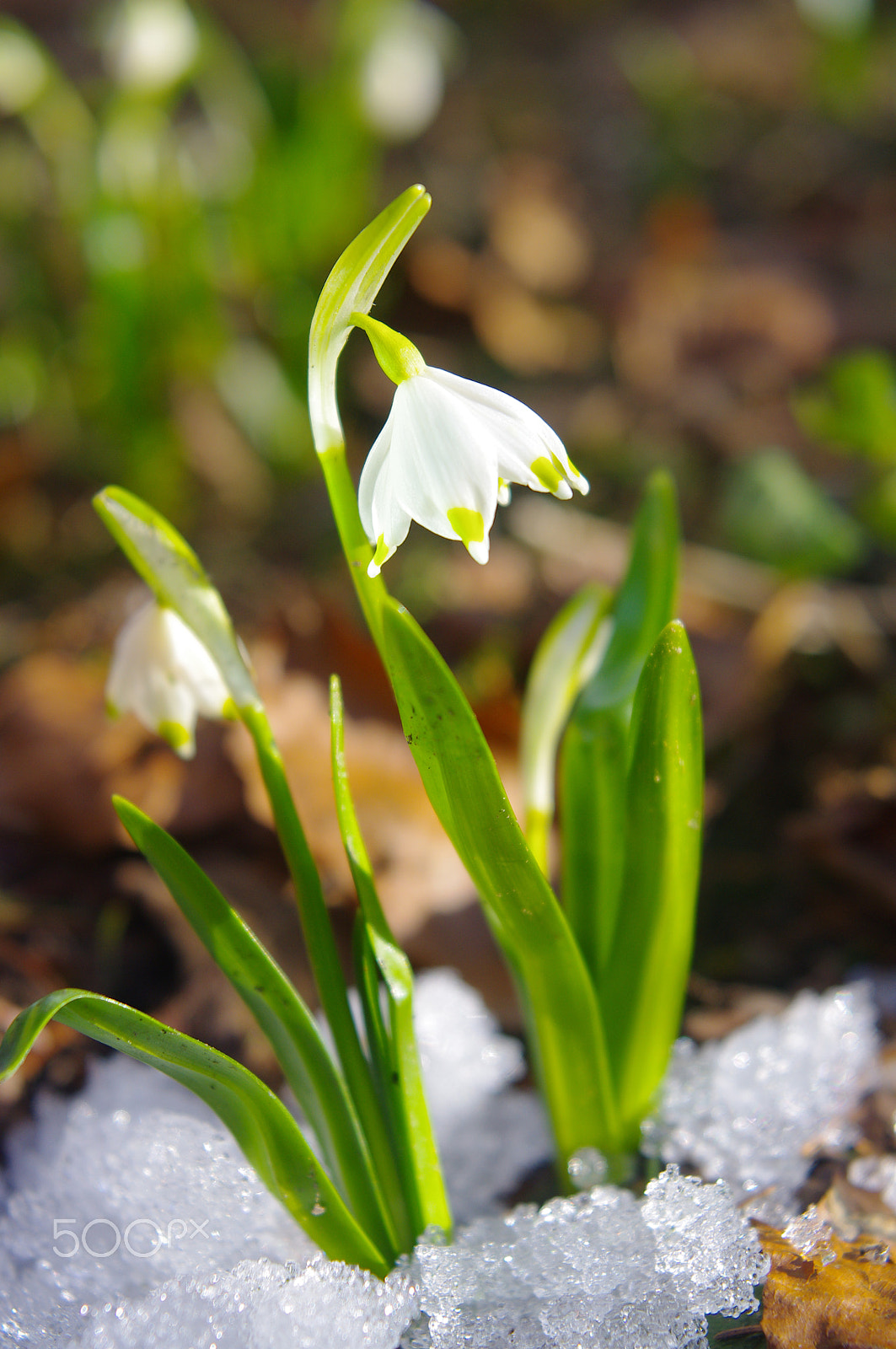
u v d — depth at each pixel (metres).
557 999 0.36
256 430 0.75
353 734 0.48
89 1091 0.41
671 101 1.20
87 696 0.49
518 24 1.46
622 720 0.37
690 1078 0.41
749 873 0.47
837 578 0.62
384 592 0.35
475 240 0.99
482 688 0.53
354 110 0.74
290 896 0.45
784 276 0.95
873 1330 0.35
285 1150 0.35
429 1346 0.36
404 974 0.36
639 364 0.86
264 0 1.42
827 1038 0.41
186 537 0.70
